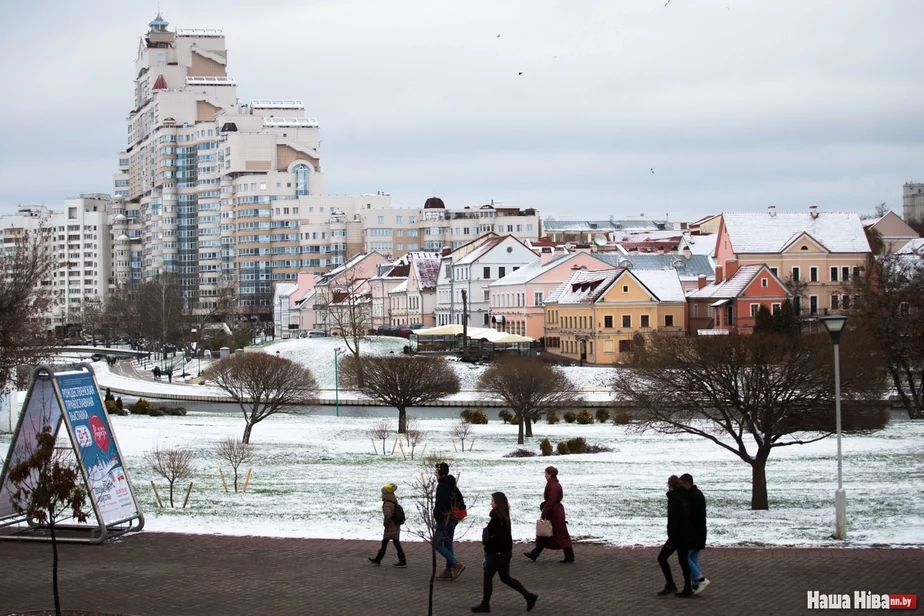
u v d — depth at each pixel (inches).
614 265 6333.7
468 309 6963.6
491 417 3821.4
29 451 1317.7
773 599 1025.5
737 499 1813.5
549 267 6215.6
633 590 1076.5
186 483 1987.0
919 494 1723.7
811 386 1764.3
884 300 3560.5
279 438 3038.9
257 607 1026.1
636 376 2235.5
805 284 5738.2
